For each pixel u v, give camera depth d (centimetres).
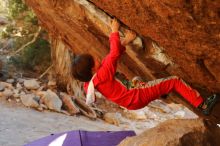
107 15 577
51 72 2138
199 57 491
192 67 532
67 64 2028
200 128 530
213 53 457
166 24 451
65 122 1705
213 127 548
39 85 2014
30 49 2227
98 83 489
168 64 581
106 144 609
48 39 2203
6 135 1364
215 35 411
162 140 502
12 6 2167
